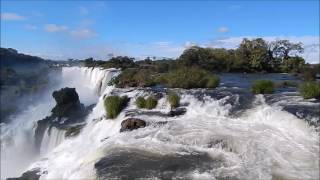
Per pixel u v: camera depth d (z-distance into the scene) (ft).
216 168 52.95
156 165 54.75
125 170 53.62
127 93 96.22
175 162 55.31
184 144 61.93
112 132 76.59
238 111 74.13
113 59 227.40
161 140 63.87
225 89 97.91
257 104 76.18
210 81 103.30
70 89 121.39
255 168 52.37
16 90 198.70
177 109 80.38
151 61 219.41
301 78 142.72
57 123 108.68
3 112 161.79
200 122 70.38
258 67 193.88
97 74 192.65
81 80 221.66
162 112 80.53
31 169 71.20
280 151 55.72
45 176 65.16
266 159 54.19
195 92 89.51
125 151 60.29
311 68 162.20
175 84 104.01
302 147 56.24
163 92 90.63
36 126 118.52
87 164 59.31
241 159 55.57
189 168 53.26
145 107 84.94
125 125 71.82
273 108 70.18
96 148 65.92
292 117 64.64
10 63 365.81
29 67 332.60
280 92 89.66
